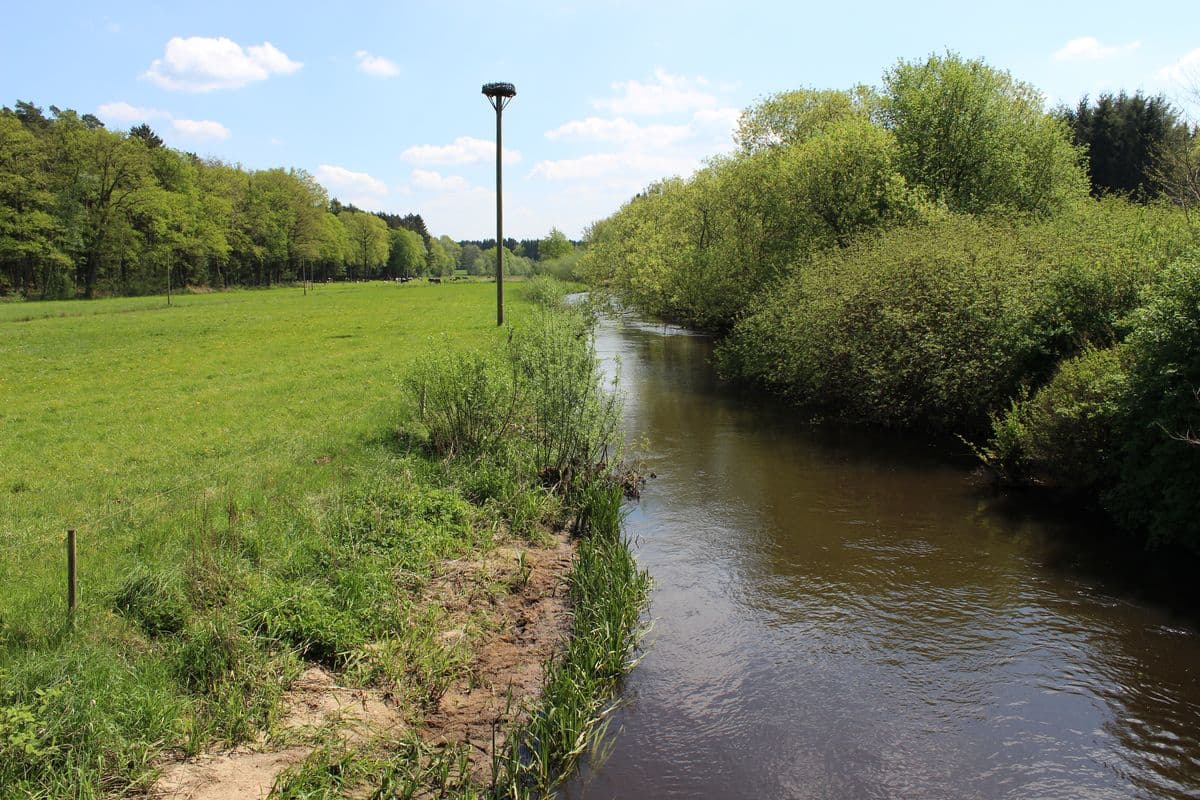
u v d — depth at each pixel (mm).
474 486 10562
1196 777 5266
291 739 5172
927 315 14844
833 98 31141
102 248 63000
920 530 10188
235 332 33312
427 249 178625
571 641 6898
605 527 9688
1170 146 24172
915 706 6164
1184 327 8680
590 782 5230
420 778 4969
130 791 4434
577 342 13242
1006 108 23938
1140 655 6898
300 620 6301
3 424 13961
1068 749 5590
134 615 6102
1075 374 10805
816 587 8484
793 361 18188
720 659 6957
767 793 5113
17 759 4281
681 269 32562
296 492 9477
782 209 25000
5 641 5414
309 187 105062
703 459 14023
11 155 54188
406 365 21094
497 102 28172
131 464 10906
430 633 6801
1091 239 14594
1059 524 10297
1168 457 8891
